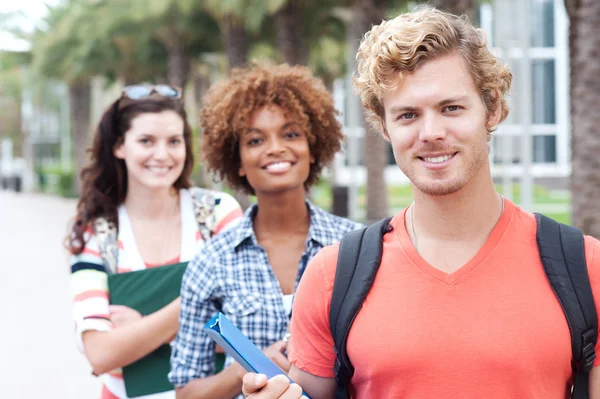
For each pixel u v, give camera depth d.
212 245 2.53
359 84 1.77
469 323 1.59
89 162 3.05
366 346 1.65
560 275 1.60
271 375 1.69
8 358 6.97
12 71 44.06
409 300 1.64
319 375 1.80
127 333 2.72
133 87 3.08
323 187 28.11
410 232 1.74
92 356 2.75
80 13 23.73
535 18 39.91
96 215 2.97
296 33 16.53
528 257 1.64
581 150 7.61
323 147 2.77
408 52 1.61
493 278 1.62
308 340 1.81
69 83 31.09
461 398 1.58
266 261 2.52
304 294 1.81
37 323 8.48
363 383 1.69
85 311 2.80
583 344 1.58
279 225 2.62
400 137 1.66
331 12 17.73
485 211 1.67
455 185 1.62
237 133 2.62
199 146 2.89
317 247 2.55
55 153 59.84
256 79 2.62
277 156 2.57
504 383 1.57
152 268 2.88
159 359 2.81
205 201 3.08
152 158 2.98
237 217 3.05
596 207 7.57
